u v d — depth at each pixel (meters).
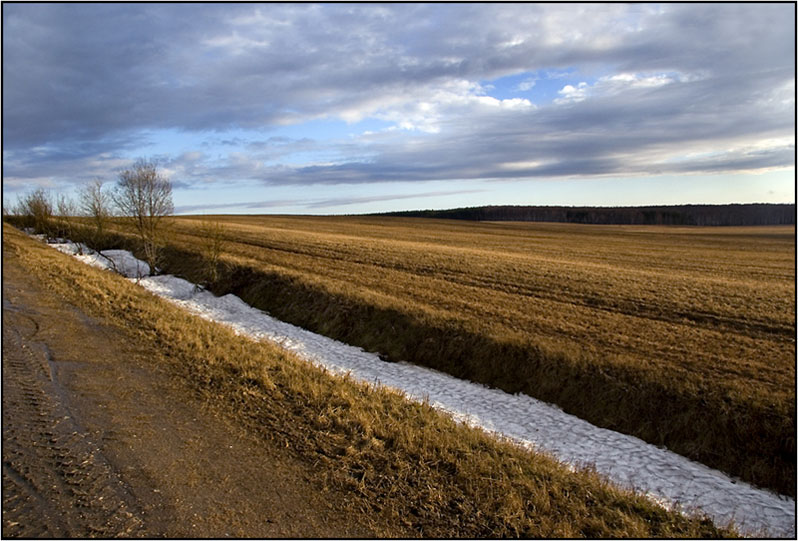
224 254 39.97
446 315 21.86
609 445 13.32
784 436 12.19
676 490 11.08
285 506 6.77
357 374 18.11
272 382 11.41
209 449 8.27
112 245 52.44
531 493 7.55
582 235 93.31
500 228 110.44
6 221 85.25
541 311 23.48
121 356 13.09
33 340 14.04
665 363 16.25
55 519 6.12
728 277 36.69
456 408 15.28
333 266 36.94
